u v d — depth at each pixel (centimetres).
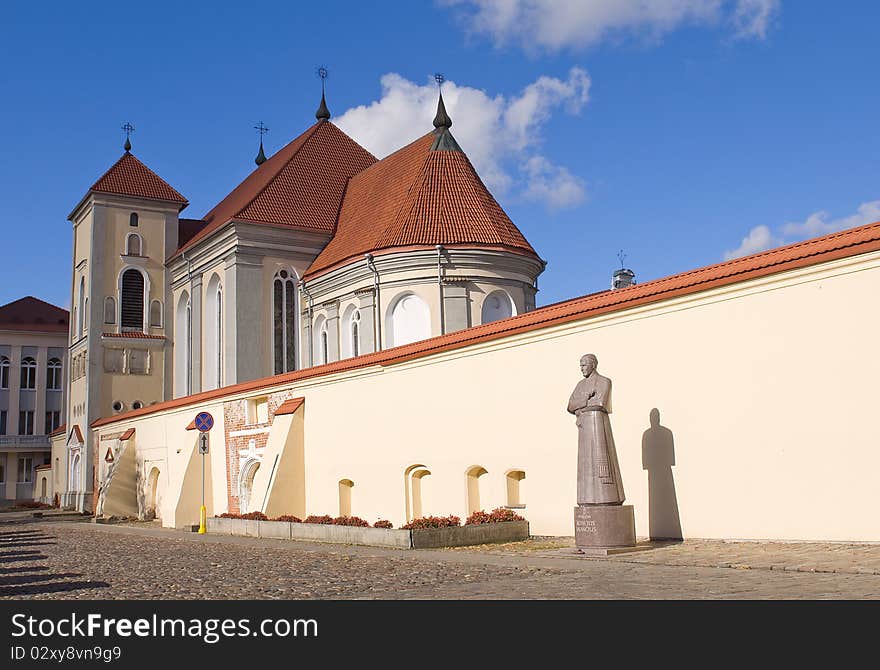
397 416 2497
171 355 5766
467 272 3831
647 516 1759
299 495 2867
